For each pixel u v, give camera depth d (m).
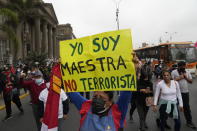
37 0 27.47
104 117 2.25
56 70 2.76
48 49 53.31
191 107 7.79
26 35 36.47
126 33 2.43
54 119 2.70
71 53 2.71
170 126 5.66
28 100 11.07
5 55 26.34
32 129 6.00
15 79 7.68
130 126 5.80
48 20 48.91
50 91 2.73
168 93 4.38
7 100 7.23
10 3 23.05
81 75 2.64
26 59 17.86
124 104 2.40
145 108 5.39
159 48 21.09
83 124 2.28
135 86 2.38
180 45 19.72
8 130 5.97
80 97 2.61
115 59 2.47
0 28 15.43
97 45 2.57
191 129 5.36
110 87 2.49
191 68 19.45
